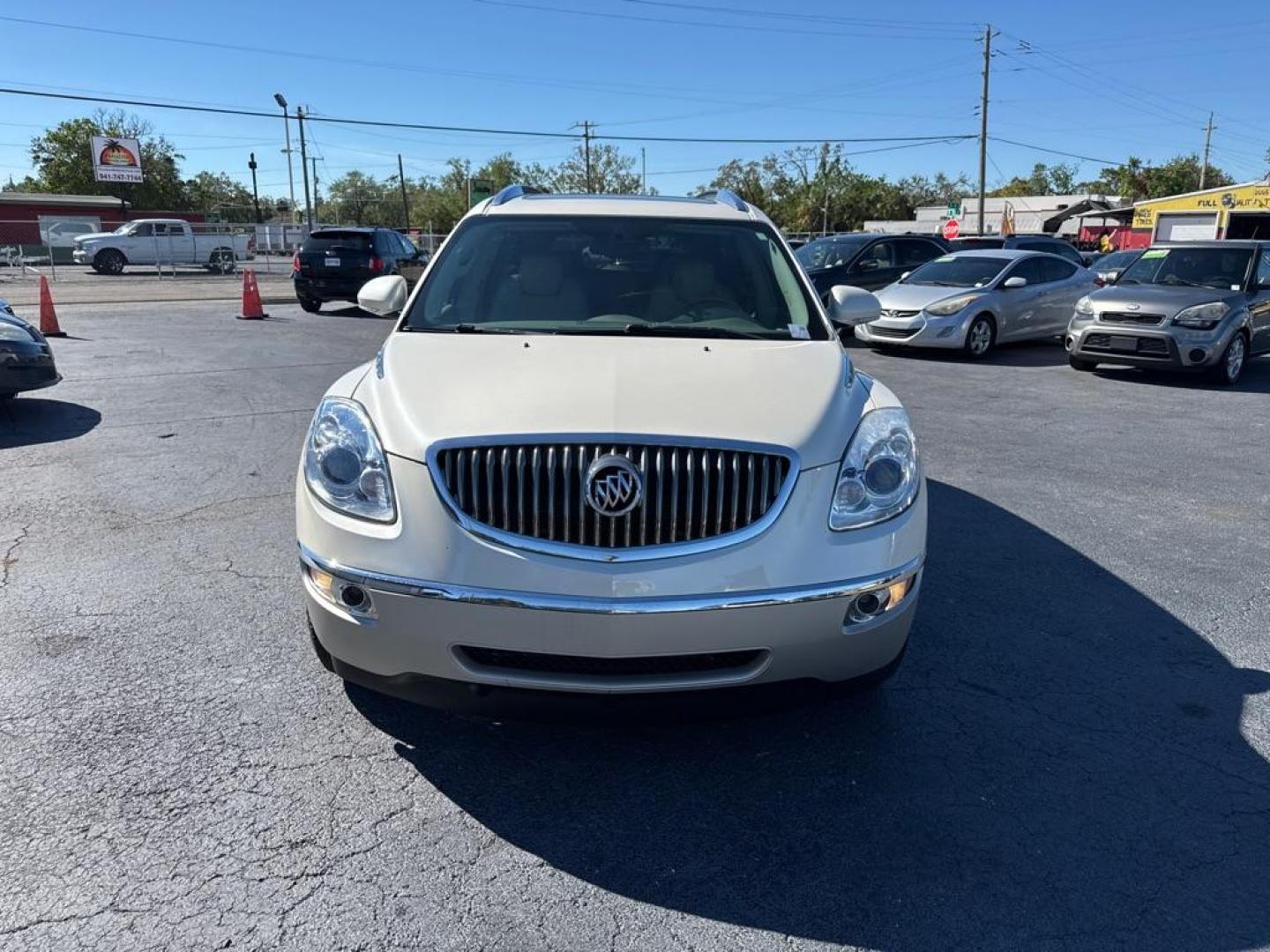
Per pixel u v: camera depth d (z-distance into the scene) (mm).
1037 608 4332
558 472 2598
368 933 2318
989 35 42719
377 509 2709
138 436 7148
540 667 2664
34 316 16141
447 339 3436
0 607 4062
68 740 3080
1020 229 57500
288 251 50500
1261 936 2359
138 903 2381
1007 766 3086
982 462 6984
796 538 2670
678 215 4316
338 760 3033
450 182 92562
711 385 2957
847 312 4316
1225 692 3596
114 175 58094
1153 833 2756
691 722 2750
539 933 2340
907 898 2482
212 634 3859
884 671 2949
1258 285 11133
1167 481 6531
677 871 2576
